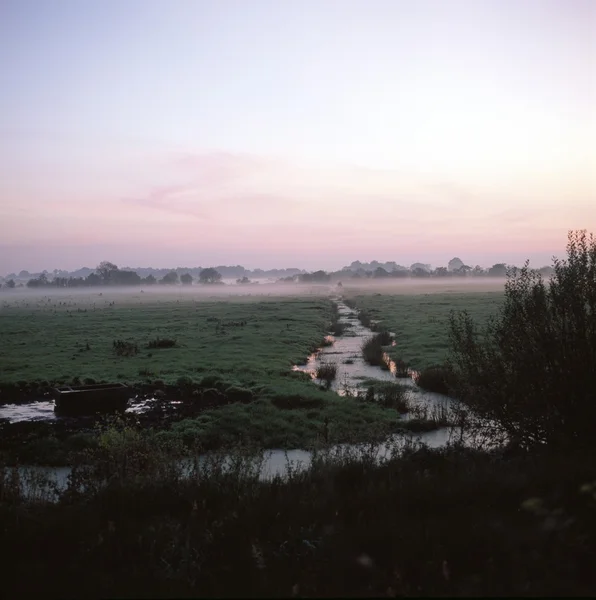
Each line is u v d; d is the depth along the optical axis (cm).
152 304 12012
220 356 3569
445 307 7750
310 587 516
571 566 504
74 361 3484
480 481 788
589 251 1048
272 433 1777
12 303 14475
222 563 595
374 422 1833
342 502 760
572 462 812
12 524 723
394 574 528
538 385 1044
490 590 477
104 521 743
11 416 2128
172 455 1097
